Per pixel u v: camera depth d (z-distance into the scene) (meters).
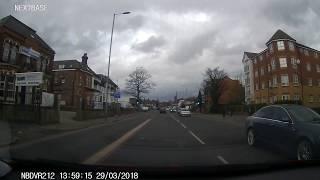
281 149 9.97
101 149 11.00
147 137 15.73
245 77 82.19
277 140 10.20
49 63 40.62
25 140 13.80
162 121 34.47
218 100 83.50
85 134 17.33
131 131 19.75
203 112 93.81
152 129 21.67
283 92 59.31
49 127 20.92
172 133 18.34
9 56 30.98
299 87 59.88
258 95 70.62
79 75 62.12
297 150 9.05
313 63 64.81
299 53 62.09
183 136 16.39
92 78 71.19
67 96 60.25
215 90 82.88
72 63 63.44
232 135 17.11
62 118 30.81
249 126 12.32
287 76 59.38
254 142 11.95
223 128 23.19
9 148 11.11
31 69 34.69
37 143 12.74
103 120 33.94
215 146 12.00
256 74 72.31
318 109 36.88
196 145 12.33
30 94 30.88
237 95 87.31
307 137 8.59
